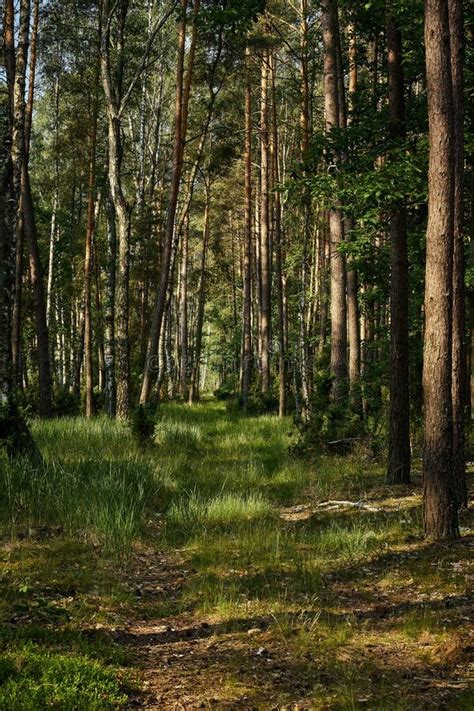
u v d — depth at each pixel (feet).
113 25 81.41
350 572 23.62
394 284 37.91
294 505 35.73
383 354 57.72
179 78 59.52
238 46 71.82
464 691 14.32
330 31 50.83
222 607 20.04
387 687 14.75
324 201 37.32
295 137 95.09
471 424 42.34
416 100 38.73
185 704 14.08
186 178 115.03
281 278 80.94
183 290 124.67
